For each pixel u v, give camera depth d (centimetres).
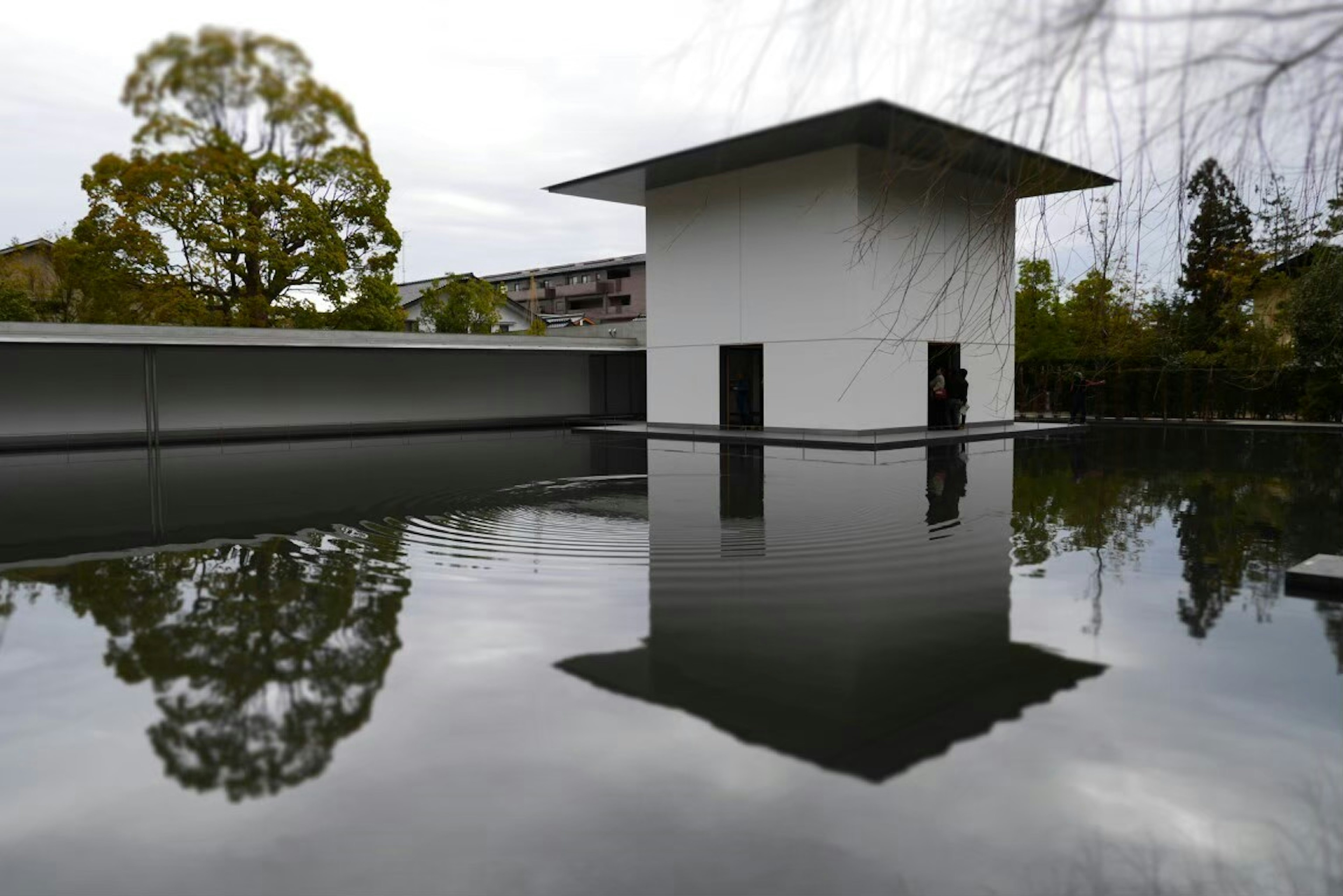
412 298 4638
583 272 6366
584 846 276
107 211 1602
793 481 1275
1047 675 432
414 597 598
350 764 337
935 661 455
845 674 437
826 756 340
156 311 1900
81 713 395
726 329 2178
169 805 308
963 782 317
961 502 1045
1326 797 304
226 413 2442
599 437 2302
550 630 517
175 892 256
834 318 1936
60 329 1852
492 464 1567
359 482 1296
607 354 3148
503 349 2583
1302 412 2603
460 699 405
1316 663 448
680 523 898
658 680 429
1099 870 261
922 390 2055
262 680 436
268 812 301
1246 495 1109
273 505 1060
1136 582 634
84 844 283
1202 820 289
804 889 252
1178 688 412
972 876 258
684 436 2164
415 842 280
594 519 927
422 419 2775
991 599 584
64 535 862
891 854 270
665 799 306
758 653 471
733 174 2103
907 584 629
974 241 354
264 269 1897
